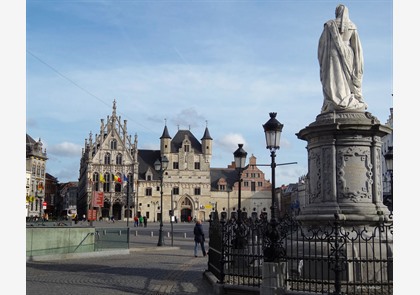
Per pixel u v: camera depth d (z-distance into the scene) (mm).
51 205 120812
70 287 12148
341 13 13875
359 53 13602
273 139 12312
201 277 14336
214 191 109812
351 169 12594
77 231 21672
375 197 12562
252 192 111625
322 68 13797
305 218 12523
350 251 11164
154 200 104188
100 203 53344
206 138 107875
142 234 47812
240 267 13344
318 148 13055
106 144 101188
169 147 105812
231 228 11664
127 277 14258
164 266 17844
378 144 12938
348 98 13211
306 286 10727
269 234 9938
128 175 100750
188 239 40125
